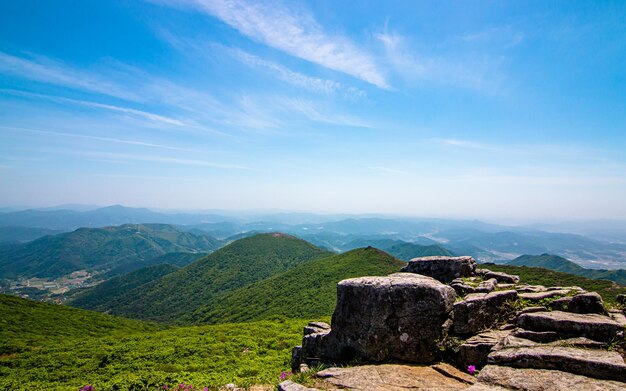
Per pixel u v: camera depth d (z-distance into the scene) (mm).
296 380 11617
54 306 69812
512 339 11148
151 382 20469
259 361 27250
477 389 8719
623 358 9211
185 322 134875
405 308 13359
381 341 13289
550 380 8641
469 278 16250
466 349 11836
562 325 10898
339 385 10680
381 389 10195
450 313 13312
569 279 68500
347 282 14859
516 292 13891
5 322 52344
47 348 36375
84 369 28141
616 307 12883
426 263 17719
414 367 12211
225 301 140375
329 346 15180
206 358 29312
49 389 22125
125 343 37594
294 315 90000
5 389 23438
